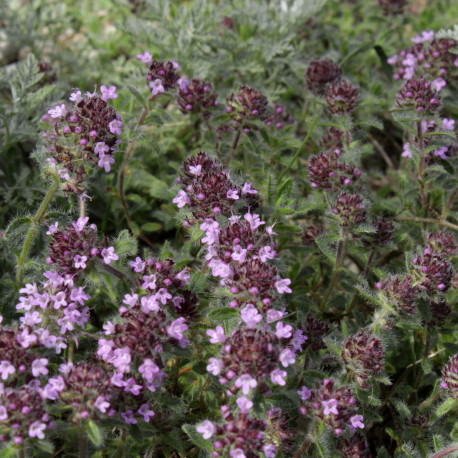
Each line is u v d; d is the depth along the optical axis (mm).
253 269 298
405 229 379
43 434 283
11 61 481
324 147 397
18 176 392
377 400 317
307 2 456
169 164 402
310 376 315
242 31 454
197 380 330
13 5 539
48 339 297
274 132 390
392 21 498
